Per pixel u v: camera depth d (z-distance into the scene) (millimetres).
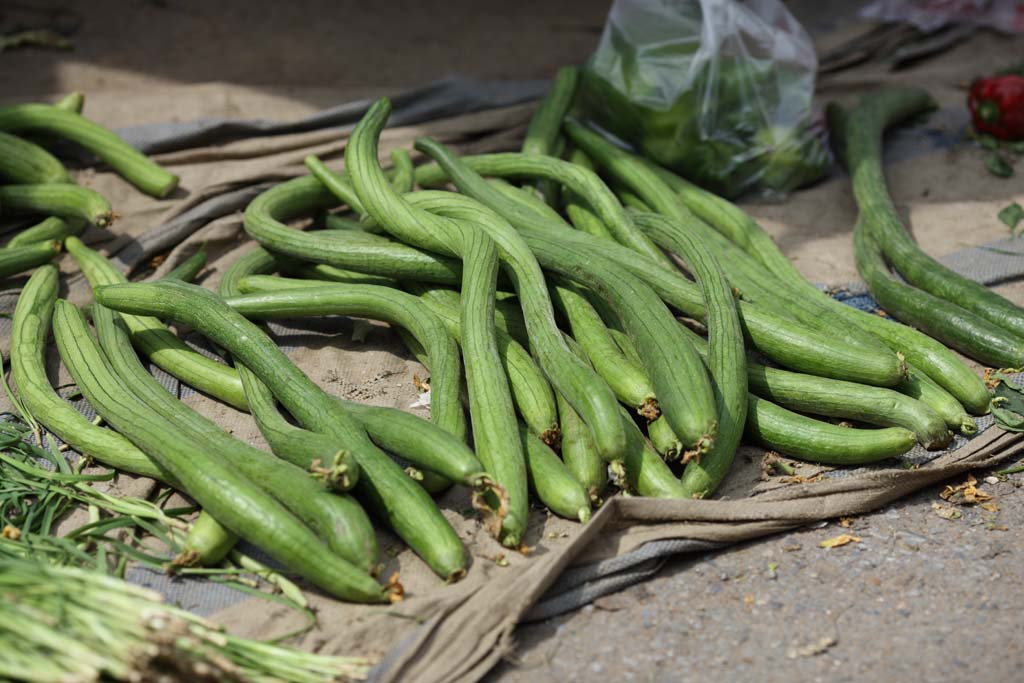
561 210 2045
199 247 1997
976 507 1670
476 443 1649
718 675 1521
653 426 1679
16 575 1461
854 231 2010
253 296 1812
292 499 1590
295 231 1880
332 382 1812
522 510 1602
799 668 1524
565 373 1665
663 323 1688
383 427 1646
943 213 2086
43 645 1425
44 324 1830
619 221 1885
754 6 2100
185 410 1695
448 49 2547
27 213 2020
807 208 2119
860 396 1703
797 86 2113
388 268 1826
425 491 1617
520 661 1533
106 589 1456
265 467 1617
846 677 1517
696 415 1619
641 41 2094
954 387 1747
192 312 1748
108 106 2254
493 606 1533
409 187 1975
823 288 1944
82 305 1908
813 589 1589
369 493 1604
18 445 1712
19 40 2434
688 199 2031
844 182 2176
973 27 2582
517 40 2611
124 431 1670
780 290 1850
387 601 1555
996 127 2221
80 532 1608
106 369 1740
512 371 1721
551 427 1682
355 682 1496
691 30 2061
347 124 2232
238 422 1757
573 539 1571
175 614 1476
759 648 1541
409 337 1808
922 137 2266
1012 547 1626
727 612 1570
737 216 1986
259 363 1711
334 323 1891
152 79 2379
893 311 1877
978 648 1537
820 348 1739
